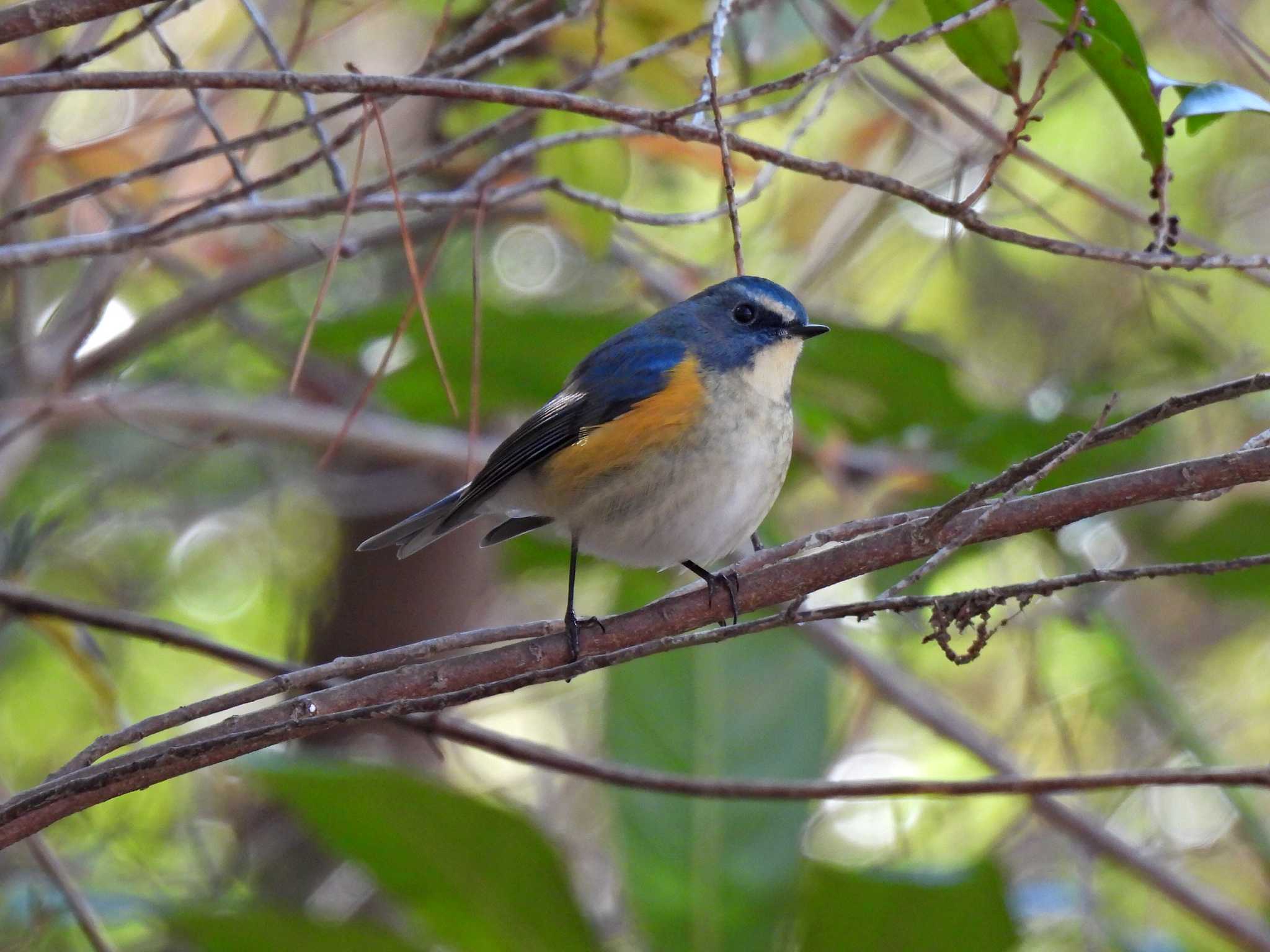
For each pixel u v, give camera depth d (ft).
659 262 45.50
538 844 22.68
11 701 46.34
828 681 26.61
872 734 46.01
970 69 22.38
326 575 48.42
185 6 21.40
